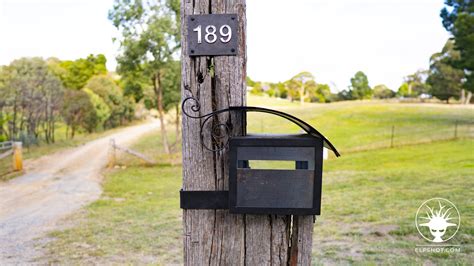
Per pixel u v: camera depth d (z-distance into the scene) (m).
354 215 4.80
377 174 7.76
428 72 19.39
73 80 23.70
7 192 7.29
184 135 1.28
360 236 3.97
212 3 1.24
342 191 6.39
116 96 20.64
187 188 1.29
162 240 4.17
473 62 11.31
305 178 1.21
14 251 3.90
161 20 10.41
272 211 1.23
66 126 16.75
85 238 4.30
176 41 10.71
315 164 1.21
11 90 13.31
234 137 1.23
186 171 1.29
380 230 4.14
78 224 4.94
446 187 6.12
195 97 1.26
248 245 1.28
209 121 1.26
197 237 1.30
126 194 7.05
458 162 8.30
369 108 18.30
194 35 1.24
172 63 10.82
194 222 1.30
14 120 13.35
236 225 1.28
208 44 1.24
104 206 6.04
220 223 1.29
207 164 1.27
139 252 3.79
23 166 10.41
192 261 1.31
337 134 13.31
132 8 10.32
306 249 1.26
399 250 3.51
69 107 16.00
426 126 13.02
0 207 6.07
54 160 11.47
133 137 16.42
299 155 1.21
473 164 7.96
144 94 11.66
